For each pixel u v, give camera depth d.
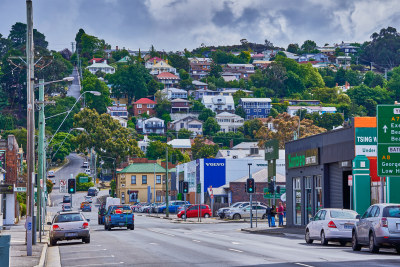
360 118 74.00
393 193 68.50
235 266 39.16
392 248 51.31
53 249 59.88
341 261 42.03
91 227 105.56
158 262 42.91
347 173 79.50
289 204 99.19
